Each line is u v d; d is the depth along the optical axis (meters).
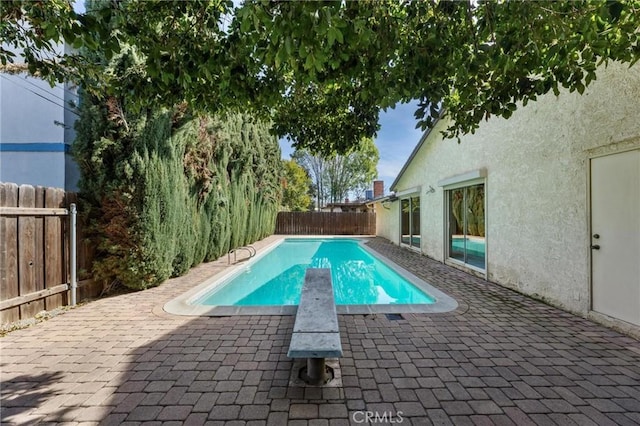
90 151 5.29
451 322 4.26
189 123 6.55
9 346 3.51
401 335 3.81
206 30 2.84
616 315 3.99
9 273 4.10
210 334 3.85
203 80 3.28
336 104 4.44
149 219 5.67
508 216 6.19
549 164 5.11
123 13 2.49
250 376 2.87
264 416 2.32
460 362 3.14
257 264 10.38
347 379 2.82
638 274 3.72
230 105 3.72
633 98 3.73
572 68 2.93
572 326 4.12
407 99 3.24
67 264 4.99
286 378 2.84
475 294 5.72
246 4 1.95
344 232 21.45
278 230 21.25
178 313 4.62
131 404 2.46
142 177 5.57
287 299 7.18
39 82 7.77
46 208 4.63
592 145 4.30
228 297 7.30
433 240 10.31
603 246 4.17
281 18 1.98
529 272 5.56
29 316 4.36
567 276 4.74
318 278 5.11
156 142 5.78
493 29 2.50
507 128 6.20
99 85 4.74
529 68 2.94
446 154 9.19
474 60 2.71
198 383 2.76
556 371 2.97
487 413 2.37
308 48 2.13
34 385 2.73
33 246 4.43
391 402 2.50
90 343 3.58
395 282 8.13
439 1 2.47
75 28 2.25
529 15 2.35
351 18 2.30
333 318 3.15
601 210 4.20
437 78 3.00
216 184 9.54
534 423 2.27
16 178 7.89
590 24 2.42
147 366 3.05
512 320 4.34
